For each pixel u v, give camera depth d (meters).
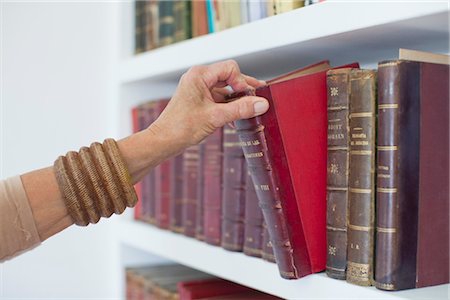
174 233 1.30
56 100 1.64
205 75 0.89
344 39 0.88
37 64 1.62
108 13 1.68
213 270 1.11
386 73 0.77
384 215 0.78
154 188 1.42
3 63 1.59
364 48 0.95
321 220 0.88
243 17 1.09
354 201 0.82
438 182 0.81
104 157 0.84
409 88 0.77
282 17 0.93
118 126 1.55
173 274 1.44
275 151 0.84
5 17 1.59
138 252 1.59
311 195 0.87
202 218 1.19
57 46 1.64
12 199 0.81
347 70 0.83
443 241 0.82
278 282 0.94
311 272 0.87
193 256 1.18
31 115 1.62
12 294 1.61
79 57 1.66
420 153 0.79
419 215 0.79
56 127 1.64
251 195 1.02
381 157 0.78
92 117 1.67
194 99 0.88
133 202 0.87
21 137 1.61
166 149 0.89
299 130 0.86
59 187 0.83
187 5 1.31
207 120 0.88
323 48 0.95
